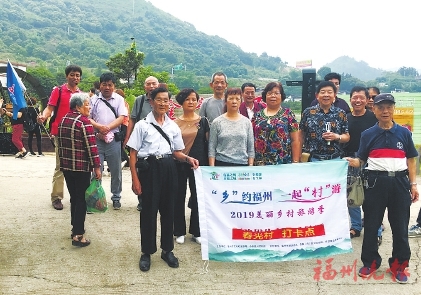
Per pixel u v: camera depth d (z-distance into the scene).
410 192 3.83
